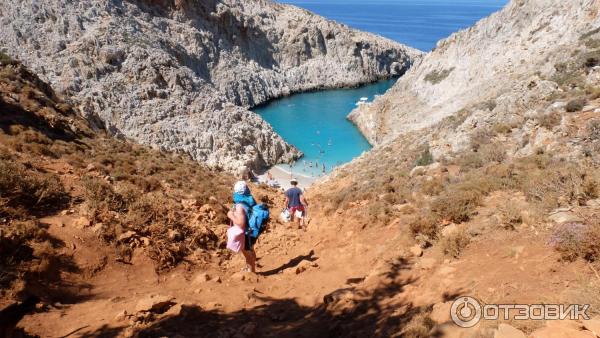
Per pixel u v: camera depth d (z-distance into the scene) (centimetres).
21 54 6481
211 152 6081
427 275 664
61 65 6444
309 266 897
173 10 10388
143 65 6938
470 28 6291
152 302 627
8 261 670
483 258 638
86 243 834
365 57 14675
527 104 1809
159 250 916
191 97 6962
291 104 11475
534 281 505
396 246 855
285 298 735
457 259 675
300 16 14388
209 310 661
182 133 6138
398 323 517
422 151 2156
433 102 6062
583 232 527
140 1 9650
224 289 767
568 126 1266
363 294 661
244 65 11844
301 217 1420
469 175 1146
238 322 623
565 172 812
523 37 4531
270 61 13138
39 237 780
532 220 675
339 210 1399
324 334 568
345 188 1950
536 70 2983
